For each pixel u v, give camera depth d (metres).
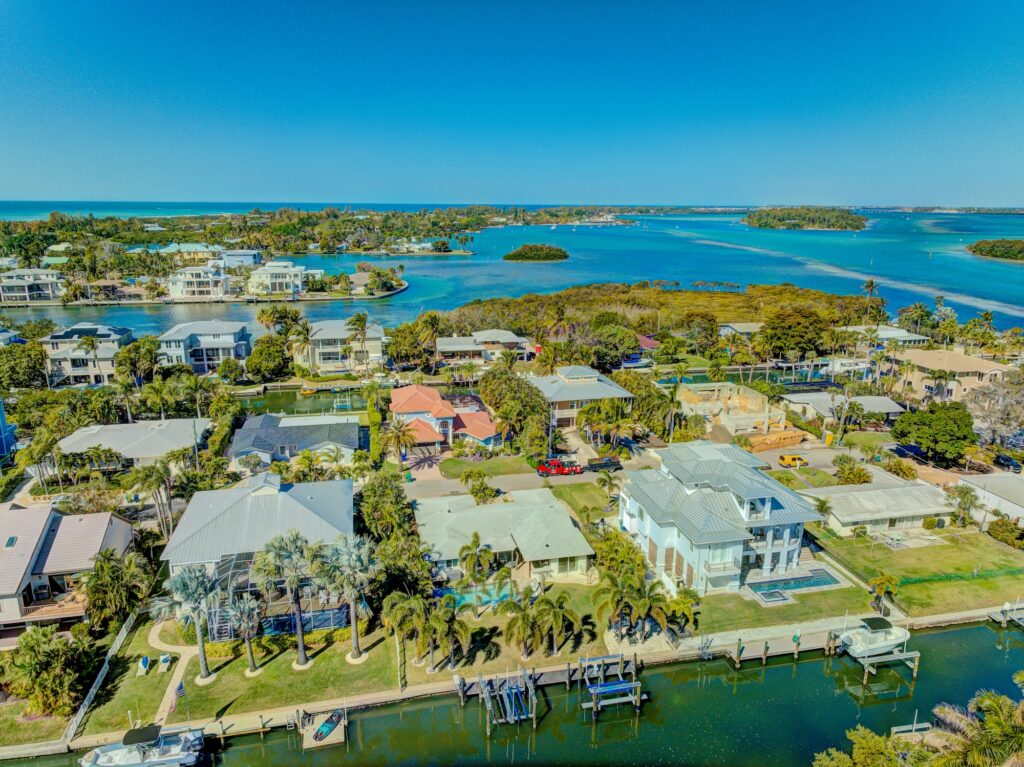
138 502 69.81
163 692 44.00
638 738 43.41
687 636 50.38
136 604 50.38
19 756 39.16
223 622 48.88
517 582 56.88
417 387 97.19
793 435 91.62
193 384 99.38
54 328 141.38
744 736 43.53
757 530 56.97
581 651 48.72
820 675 49.00
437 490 74.56
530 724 43.44
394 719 43.97
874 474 75.81
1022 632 52.84
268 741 41.53
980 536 66.19
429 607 46.41
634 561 54.69
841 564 60.88
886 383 115.88
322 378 122.81
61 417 86.19
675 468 60.91
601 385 100.69
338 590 43.62
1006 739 29.91
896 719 44.97
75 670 43.00
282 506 56.00
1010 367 109.81
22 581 48.31
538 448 82.19
